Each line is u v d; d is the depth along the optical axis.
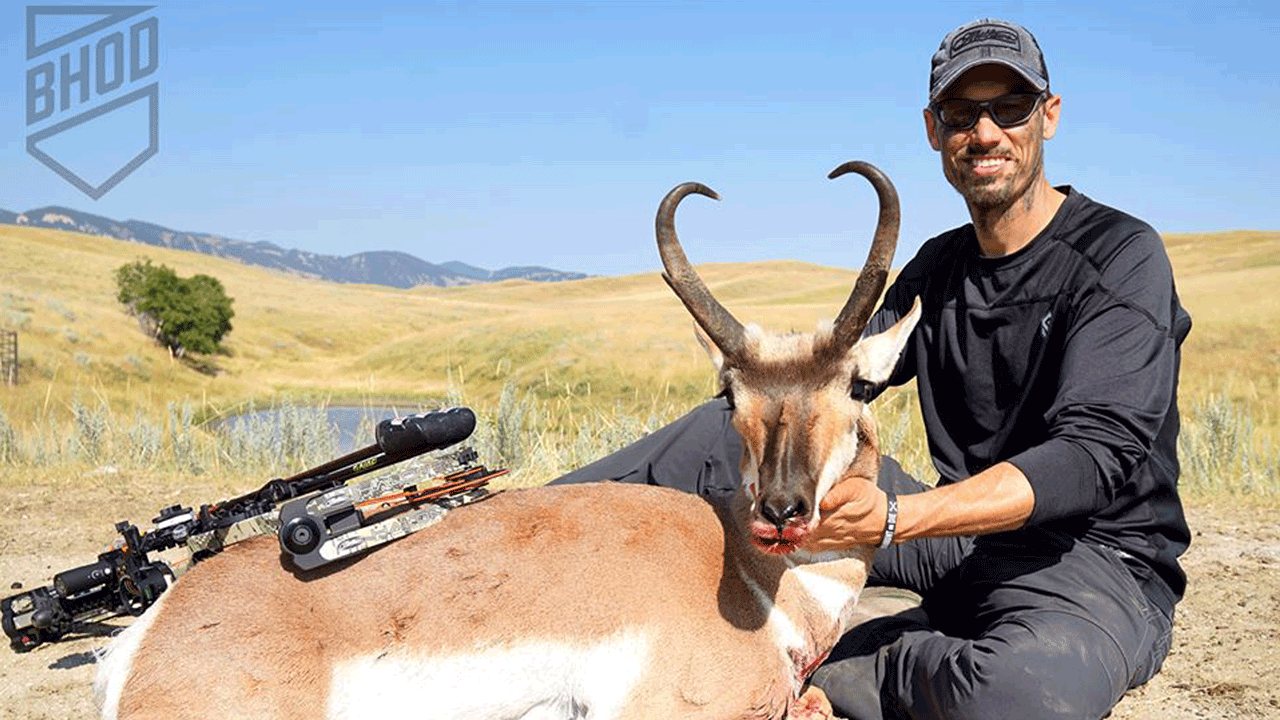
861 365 4.26
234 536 4.43
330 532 4.04
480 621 4.04
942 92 4.93
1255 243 99.81
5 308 65.81
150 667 3.82
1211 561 7.44
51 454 12.53
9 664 5.65
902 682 4.69
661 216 4.25
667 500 4.53
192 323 76.44
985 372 5.16
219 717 3.77
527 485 10.38
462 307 140.38
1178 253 97.81
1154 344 4.61
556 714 4.19
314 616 3.95
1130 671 4.62
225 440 12.92
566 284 191.00
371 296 146.50
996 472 4.29
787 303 109.69
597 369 49.78
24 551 8.01
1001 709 4.30
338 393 57.91
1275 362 43.44
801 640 4.38
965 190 5.04
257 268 168.50
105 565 4.81
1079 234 4.94
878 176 4.02
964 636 5.23
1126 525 4.94
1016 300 5.04
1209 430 11.38
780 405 4.08
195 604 3.95
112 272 102.94
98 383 54.25
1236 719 4.80
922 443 11.88
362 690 3.95
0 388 44.28
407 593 4.04
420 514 4.23
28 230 145.75
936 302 5.41
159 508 9.59
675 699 4.05
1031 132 4.91
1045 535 4.91
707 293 4.27
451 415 4.45
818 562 4.49
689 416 6.06
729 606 4.22
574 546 4.23
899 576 5.61
